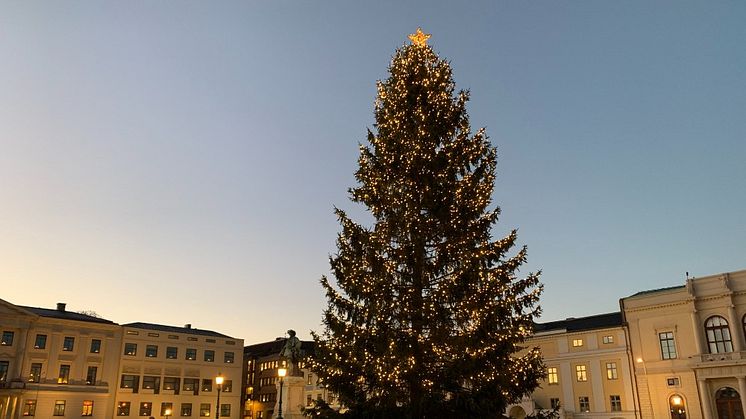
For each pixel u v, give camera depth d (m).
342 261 26.05
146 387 81.88
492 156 27.95
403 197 25.89
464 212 25.77
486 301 23.70
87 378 76.62
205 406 86.62
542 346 65.44
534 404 58.91
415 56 30.78
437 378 22.89
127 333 82.06
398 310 24.02
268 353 101.69
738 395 46.88
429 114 28.20
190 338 87.88
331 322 24.91
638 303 54.44
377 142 28.19
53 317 75.19
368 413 23.02
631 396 57.56
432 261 25.17
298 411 48.12
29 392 70.75
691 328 50.62
